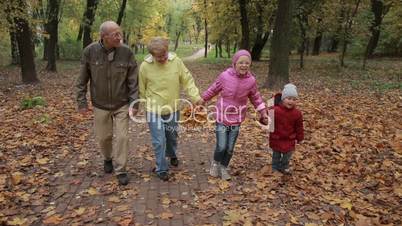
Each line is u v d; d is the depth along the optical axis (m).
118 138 5.35
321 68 24.17
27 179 5.59
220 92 5.53
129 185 5.38
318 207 4.73
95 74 5.29
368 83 16.59
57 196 5.02
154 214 4.55
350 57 32.25
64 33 38.25
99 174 5.82
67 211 4.63
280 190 5.20
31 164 6.22
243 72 5.33
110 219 4.44
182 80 5.65
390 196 5.06
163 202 4.82
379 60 29.38
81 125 8.96
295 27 24.53
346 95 13.34
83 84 5.46
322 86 15.91
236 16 30.66
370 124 8.83
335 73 21.14
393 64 25.67
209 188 5.29
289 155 5.72
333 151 6.89
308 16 22.89
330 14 22.20
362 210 4.64
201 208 4.69
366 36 22.62
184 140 7.71
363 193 5.19
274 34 14.55
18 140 7.58
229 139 5.55
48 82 18.22
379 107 11.00
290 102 5.48
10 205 4.75
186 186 5.37
